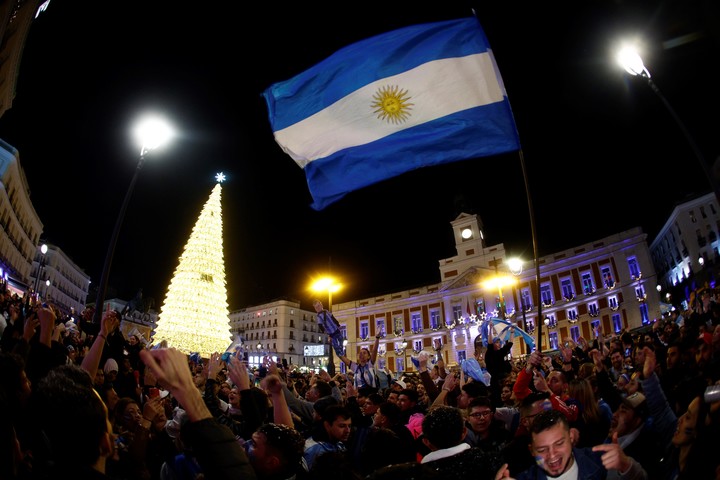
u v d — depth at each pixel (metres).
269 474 3.05
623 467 3.04
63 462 2.05
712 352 6.45
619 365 10.22
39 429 3.00
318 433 4.98
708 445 2.98
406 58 7.38
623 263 48.12
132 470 4.05
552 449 3.08
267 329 89.25
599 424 5.10
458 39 7.32
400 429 5.20
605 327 47.69
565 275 52.00
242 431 4.83
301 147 7.46
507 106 7.01
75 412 2.12
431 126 7.16
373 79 7.38
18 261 50.69
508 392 7.82
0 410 2.51
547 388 5.67
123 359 8.70
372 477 2.03
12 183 45.12
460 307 57.97
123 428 5.48
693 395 4.61
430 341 58.97
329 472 2.92
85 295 76.88
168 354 2.25
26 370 3.84
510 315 53.47
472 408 4.93
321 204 7.34
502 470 2.65
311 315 94.81
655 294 45.53
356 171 7.32
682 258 55.22
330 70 7.59
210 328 33.28
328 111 7.48
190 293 33.34
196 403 2.25
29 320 4.10
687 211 53.19
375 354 11.30
